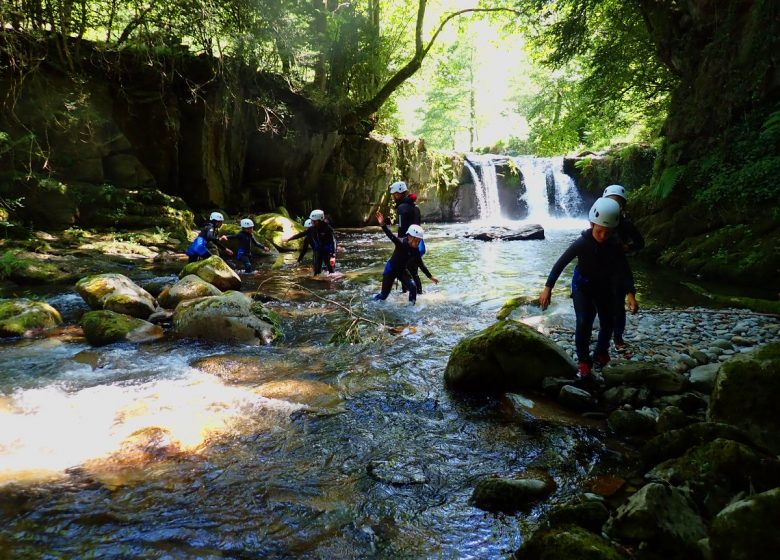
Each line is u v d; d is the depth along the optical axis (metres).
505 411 4.17
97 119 13.66
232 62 16.17
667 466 2.96
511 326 4.73
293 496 2.99
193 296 7.55
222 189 17.42
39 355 5.51
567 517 2.64
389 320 7.00
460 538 2.62
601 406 4.17
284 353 5.66
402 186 7.96
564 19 14.57
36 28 12.30
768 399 3.26
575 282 4.55
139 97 14.83
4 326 6.17
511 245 15.03
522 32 18.17
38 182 12.49
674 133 12.15
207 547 2.54
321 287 9.28
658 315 6.54
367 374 5.00
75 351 5.68
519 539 2.60
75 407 4.16
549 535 2.37
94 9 14.26
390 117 25.00
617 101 16.08
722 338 5.50
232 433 3.77
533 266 11.36
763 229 9.17
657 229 11.58
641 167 19.78
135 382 4.75
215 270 8.55
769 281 8.35
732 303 7.15
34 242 11.12
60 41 13.27
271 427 3.87
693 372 4.52
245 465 3.33
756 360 3.43
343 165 21.36
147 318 7.02
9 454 3.41
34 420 3.92
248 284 9.52
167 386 4.65
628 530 2.44
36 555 2.45
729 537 2.20
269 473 3.24
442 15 21.23
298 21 16.22
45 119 12.78
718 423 3.17
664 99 15.81
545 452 3.48
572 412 4.10
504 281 9.68
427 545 2.57
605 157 23.22
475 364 4.57
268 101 17.17
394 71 22.88
